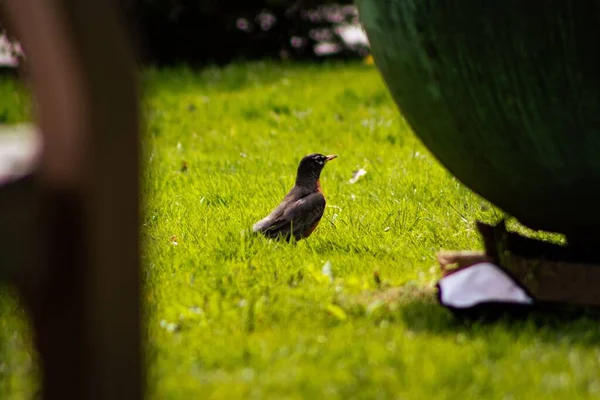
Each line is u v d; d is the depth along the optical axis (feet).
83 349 17.25
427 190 48.37
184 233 40.81
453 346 25.35
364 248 37.83
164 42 120.37
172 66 119.24
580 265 27.91
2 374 24.44
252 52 122.62
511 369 23.41
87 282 17.20
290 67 107.34
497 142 26.68
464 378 22.80
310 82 92.02
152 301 30.45
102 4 17.46
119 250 17.69
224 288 31.60
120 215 17.69
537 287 28.37
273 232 40.01
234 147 64.69
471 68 25.99
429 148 29.35
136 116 17.97
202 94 86.69
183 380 23.30
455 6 25.54
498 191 28.30
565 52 24.80
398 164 55.93
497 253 30.22
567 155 25.98
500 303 27.20
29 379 23.72
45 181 17.24
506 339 25.44
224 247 37.88
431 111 27.63
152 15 117.70
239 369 24.14
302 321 28.14
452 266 31.17
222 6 119.55
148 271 33.63
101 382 17.34
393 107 76.79
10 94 82.69
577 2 24.27
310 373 23.36
